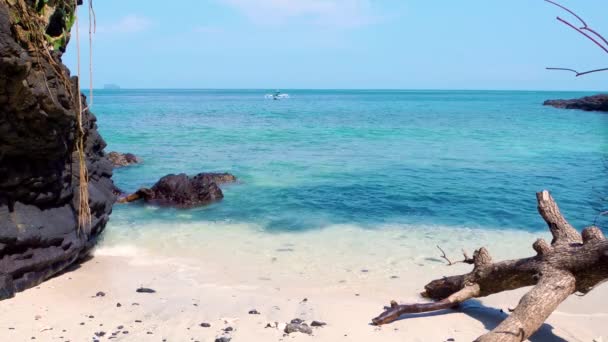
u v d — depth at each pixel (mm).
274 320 6117
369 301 6930
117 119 47062
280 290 7352
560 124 44969
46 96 6203
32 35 6227
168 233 10602
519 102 113500
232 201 13930
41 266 7023
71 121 6977
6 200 6695
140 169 19547
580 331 6082
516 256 9430
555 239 6473
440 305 6348
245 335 5613
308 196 14562
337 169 19422
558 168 20156
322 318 6227
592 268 5680
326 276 8062
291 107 80000
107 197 9141
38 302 6426
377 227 11352
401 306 6207
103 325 5801
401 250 9602
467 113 64062
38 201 7090
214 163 20953
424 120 49594
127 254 9023
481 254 6762
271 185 16203
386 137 32250
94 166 8922
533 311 5496
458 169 19625
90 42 7117
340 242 10094
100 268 8070
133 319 6023
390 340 5609
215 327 5836
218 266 8469
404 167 20000
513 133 35875
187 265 8469
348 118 52031
